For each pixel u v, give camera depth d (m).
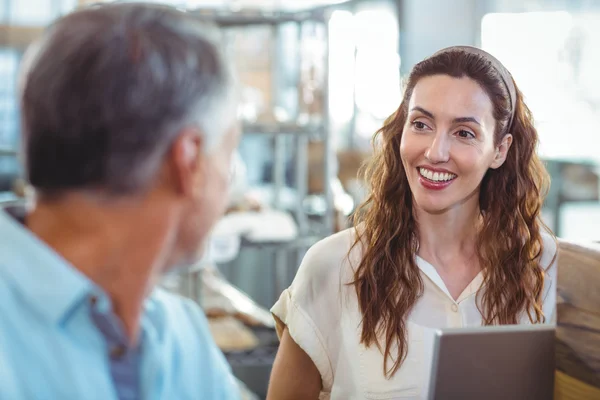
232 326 2.61
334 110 5.30
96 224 0.73
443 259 1.43
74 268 0.73
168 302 0.96
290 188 4.43
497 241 1.43
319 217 3.56
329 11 2.92
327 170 2.97
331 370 1.44
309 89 3.08
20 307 0.71
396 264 1.40
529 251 1.45
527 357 0.96
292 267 3.59
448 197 1.34
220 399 0.94
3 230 0.73
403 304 1.38
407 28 5.56
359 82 5.36
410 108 1.36
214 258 2.66
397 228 1.41
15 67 3.68
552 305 1.48
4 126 3.66
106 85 0.70
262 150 4.52
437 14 5.61
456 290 1.42
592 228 5.03
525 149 1.46
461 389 0.96
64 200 0.73
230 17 2.88
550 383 0.97
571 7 5.20
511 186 1.46
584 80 5.16
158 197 0.75
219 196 0.80
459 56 1.34
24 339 0.70
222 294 2.75
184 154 0.75
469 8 5.62
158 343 0.87
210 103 0.75
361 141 5.32
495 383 0.96
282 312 1.47
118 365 0.81
